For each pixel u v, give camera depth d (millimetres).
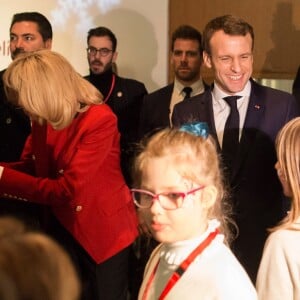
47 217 2252
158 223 1420
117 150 2229
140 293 1531
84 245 2180
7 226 824
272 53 3947
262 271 1702
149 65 4062
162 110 3072
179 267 1420
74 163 2070
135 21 4023
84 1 3992
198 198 1426
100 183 2150
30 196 2107
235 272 1390
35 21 3078
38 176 2193
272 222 2328
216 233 1467
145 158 1438
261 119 2334
